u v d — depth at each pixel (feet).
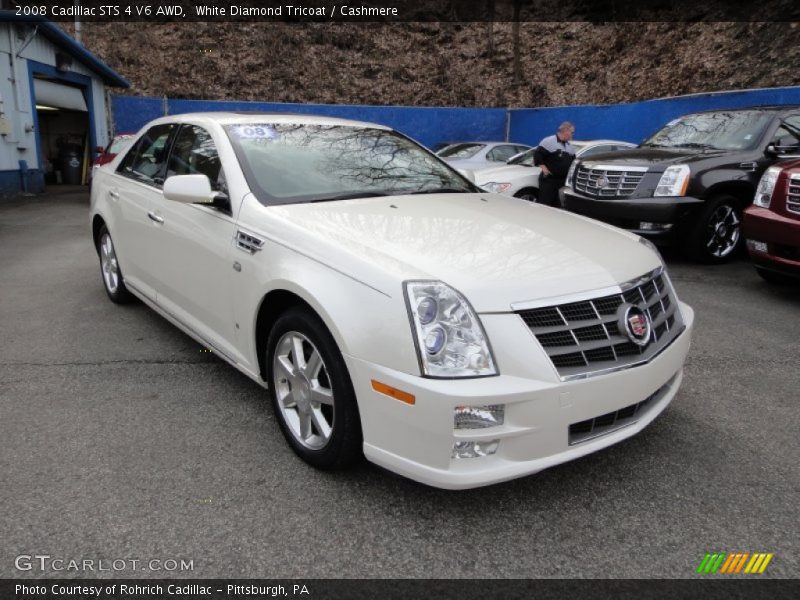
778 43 50.98
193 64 78.23
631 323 8.09
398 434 7.41
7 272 20.88
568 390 7.39
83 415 10.53
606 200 22.67
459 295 7.40
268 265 9.15
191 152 12.32
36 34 45.34
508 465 7.37
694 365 13.10
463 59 80.23
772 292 18.99
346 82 79.20
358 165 11.98
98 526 7.64
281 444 9.66
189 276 11.59
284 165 11.16
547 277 7.93
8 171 43.65
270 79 78.33
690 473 9.00
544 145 28.76
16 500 8.12
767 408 11.09
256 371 9.98
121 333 14.66
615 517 8.00
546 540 7.54
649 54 62.44
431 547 7.39
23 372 12.30
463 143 41.47
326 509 8.05
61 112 57.26
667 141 25.73
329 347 8.08
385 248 8.35
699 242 22.09
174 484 8.55
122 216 14.58
